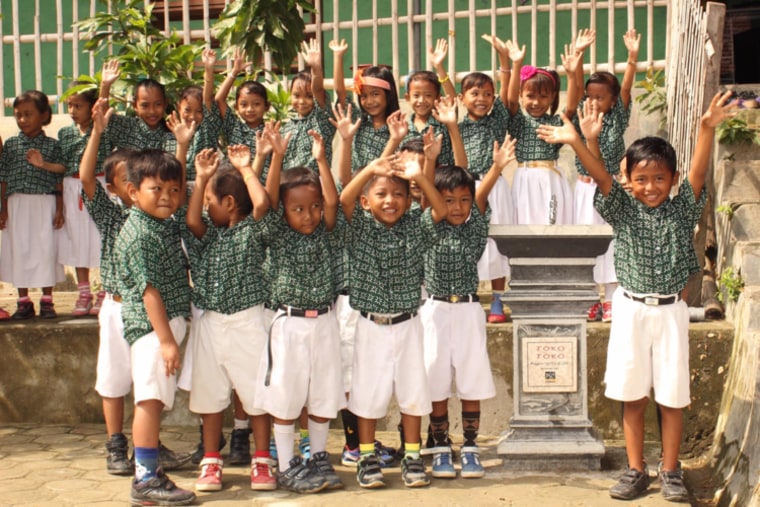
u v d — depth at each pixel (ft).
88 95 19.29
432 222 13.82
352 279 14.05
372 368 13.85
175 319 13.83
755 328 16.19
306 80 17.75
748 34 25.30
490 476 14.55
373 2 22.97
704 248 18.75
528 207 18.17
